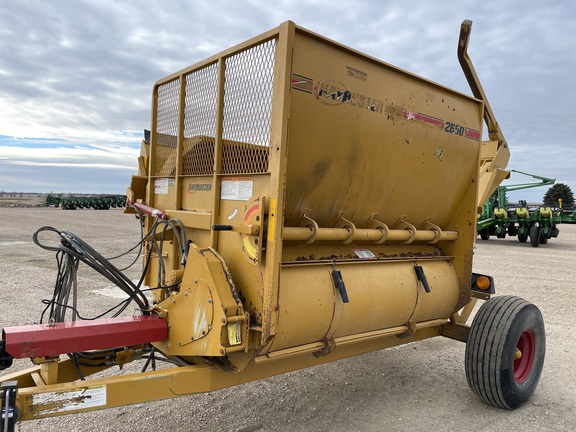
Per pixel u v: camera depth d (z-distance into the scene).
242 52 3.06
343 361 5.17
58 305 2.88
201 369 2.87
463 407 4.04
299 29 2.80
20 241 15.51
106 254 12.71
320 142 3.08
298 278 3.07
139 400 2.68
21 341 2.51
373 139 3.39
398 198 3.80
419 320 3.98
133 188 4.30
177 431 3.50
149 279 4.15
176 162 3.71
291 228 3.06
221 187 3.17
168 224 3.48
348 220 3.55
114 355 3.27
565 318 7.20
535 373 4.17
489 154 5.27
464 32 4.46
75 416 3.72
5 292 7.68
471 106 4.30
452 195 4.23
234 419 3.71
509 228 22.81
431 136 3.85
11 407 2.28
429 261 4.17
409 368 4.99
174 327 3.05
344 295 3.18
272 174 2.74
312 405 4.01
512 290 9.41
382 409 3.96
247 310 2.87
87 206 45.91
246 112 3.00
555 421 3.80
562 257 15.79
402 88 3.59
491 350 3.83
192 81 3.60
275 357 2.95
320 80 2.99
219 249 3.14
